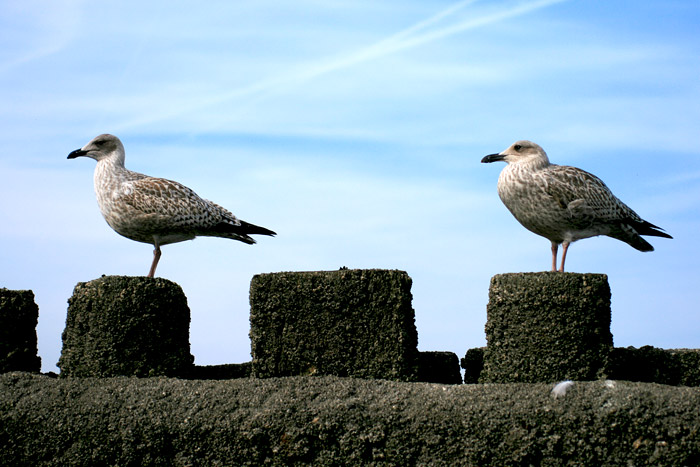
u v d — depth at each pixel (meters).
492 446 7.41
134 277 9.00
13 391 8.37
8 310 9.34
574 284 8.52
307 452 7.67
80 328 8.95
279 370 8.62
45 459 8.09
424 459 7.50
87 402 8.16
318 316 8.59
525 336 8.54
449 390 7.73
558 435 7.32
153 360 8.88
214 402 7.94
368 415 7.65
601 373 8.48
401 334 8.47
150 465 7.90
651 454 7.20
